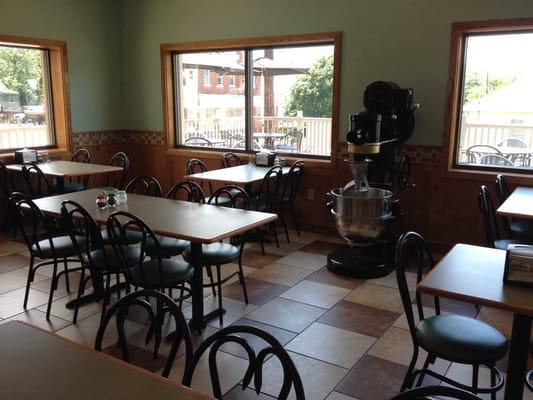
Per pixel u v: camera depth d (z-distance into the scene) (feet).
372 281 12.27
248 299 11.11
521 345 5.82
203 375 7.98
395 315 10.30
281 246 15.28
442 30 13.80
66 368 4.29
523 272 5.92
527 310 5.32
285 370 4.45
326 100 16.79
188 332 5.02
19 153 16.71
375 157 13.00
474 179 13.98
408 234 7.02
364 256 12.89
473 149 14.61
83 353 4.56
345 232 11.02
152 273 8.86
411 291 11.62
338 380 7.91
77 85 18.99
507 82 13.87
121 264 8.93
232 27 17.61
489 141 14.38
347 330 9.62
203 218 9.58
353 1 15.02
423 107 14.42
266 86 17.98
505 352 6.23
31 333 4.95
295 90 17.38
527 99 13.74
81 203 10.80
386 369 8.24
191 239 8.28
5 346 4.68
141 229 8.58
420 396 3.70
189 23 18.60
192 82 19.74
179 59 19.80
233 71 18.52
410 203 15.05
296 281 12.26
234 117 18.90
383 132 13.02
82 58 19.06
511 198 11.55
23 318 10.02
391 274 12.78
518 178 13.39
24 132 18.12
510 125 14.06
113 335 9.30
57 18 17.97
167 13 19.04
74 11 18.54
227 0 17.52
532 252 5.93
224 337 4.75
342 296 11.32
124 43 20.44
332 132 16.06
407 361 8.50
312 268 13.25
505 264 6.14
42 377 4.14
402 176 13.60
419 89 14.39
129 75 20.61
